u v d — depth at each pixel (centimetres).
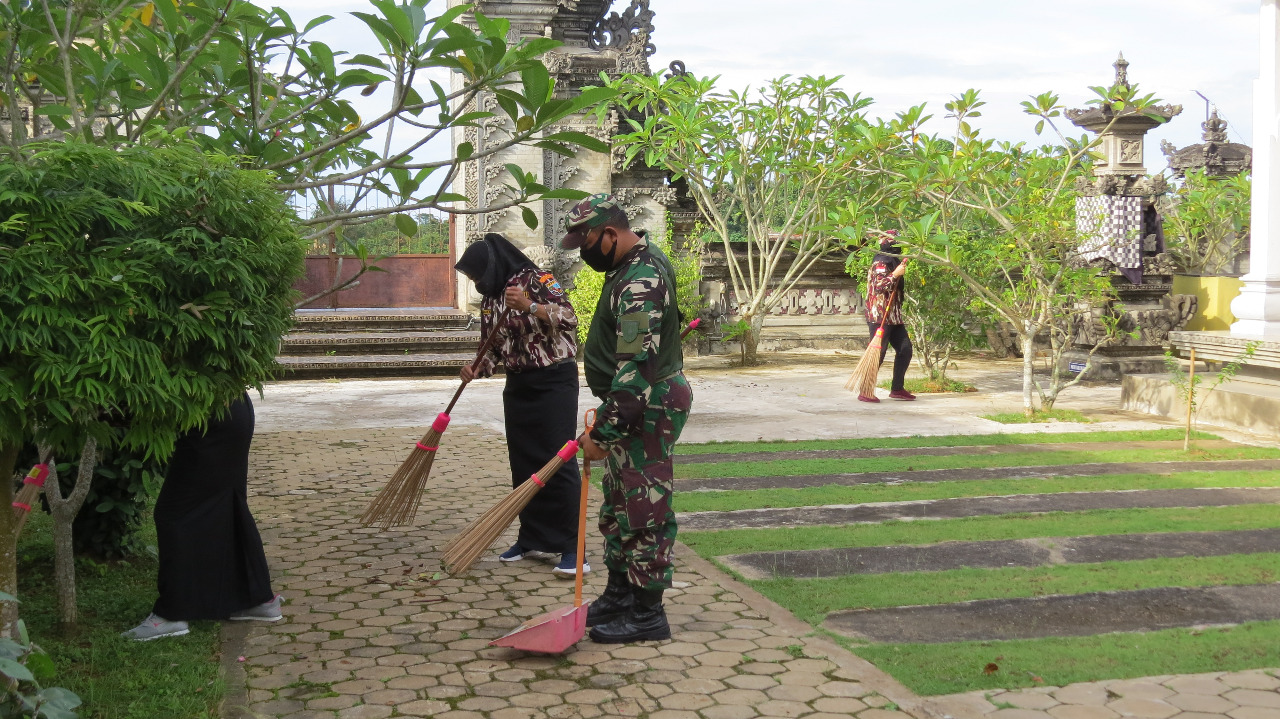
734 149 1360
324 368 1272
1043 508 589
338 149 432
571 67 1463
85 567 463
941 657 357
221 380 289
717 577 457
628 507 372
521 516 483
